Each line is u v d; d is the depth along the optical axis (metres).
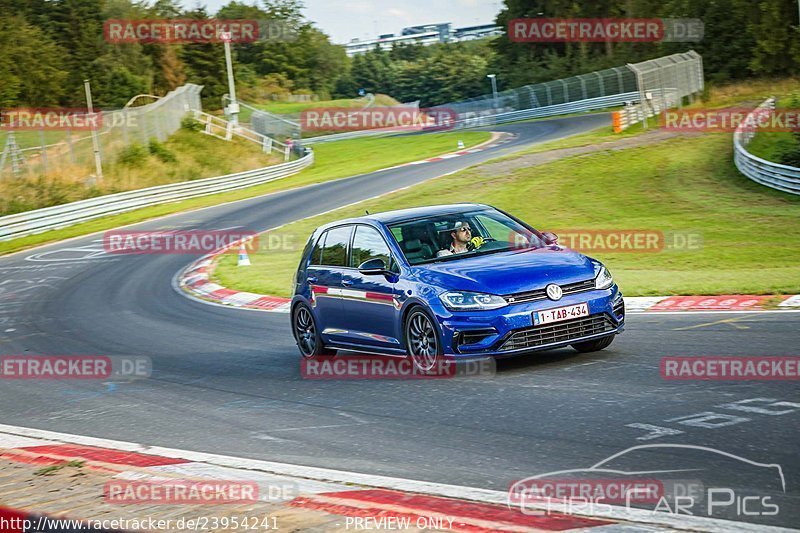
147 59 112.50
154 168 58.28
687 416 8.38
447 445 8.26
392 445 8.48
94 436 10.16
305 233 35.41
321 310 13.59
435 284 11.45
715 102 67.88
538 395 9.87
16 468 8.63
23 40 101.31
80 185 51.72
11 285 29.66
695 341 12.21
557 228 32.12
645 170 42.50
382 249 12.55
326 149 89.81
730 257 24.27
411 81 184.00
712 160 43.03
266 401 11.30
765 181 36.50
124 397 12.49
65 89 103.62
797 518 5.62
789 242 26.05
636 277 20.53
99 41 110.75
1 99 94.38
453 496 6.55
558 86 97.44
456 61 181.50
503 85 131.75
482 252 12.28
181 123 71.31
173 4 126.81
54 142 61.94
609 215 33.94
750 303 15.27
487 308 10.91
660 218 32.34
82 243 38.75
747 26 78.31
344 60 195.25
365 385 11.59
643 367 10.76
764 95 67.94
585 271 11.48
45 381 14.30
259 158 70.56
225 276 26.97
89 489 7.50
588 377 10.51
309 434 9.29
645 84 61.56
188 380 13.32
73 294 26.59
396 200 40.81
